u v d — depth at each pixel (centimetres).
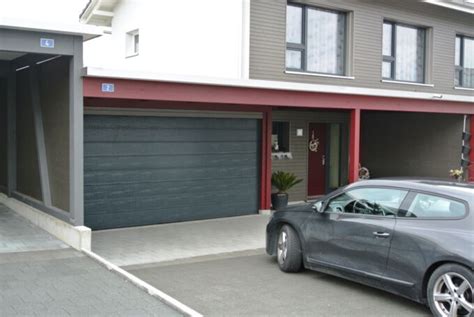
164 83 902
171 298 603
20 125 1155
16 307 579
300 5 1397
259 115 1308
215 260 865
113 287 654
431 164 1652
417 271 602
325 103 1132
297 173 1517
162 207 1164
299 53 1398
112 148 1090
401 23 1611
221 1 1291
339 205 724
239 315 599
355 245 679
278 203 1367
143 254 894
